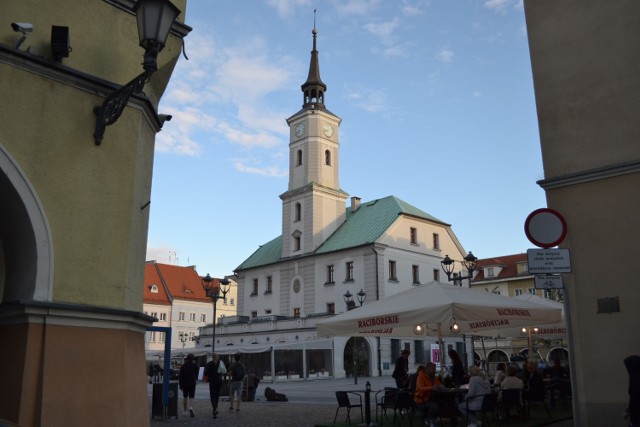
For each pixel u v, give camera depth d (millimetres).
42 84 6785
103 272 7000
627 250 8719
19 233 6633
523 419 13484
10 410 6047
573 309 9055
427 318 11078
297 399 23500
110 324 6891
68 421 6238
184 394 16469
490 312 11320
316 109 57000
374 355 45125
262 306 58438
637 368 6984
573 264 9156
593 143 9312
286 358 46531
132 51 7824
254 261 61688
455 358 16516
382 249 48562
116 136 7457
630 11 9336
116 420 6656
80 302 6691
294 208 56469
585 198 9227
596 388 8625
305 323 48188
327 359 44031
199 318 85000
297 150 57656
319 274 52438
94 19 7461
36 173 6551
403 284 49656
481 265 71562
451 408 12234
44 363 6207
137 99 7711
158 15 6168
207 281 29000
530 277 66812
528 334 19562
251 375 22688
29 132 6570
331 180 56781
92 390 6527
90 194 7035
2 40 6500
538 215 7742
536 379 14070
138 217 7746
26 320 6301
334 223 55656
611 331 8641
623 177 8938
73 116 7016
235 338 55062
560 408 16016
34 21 6828
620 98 9195
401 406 12844
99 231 7047
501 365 18266
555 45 9984
